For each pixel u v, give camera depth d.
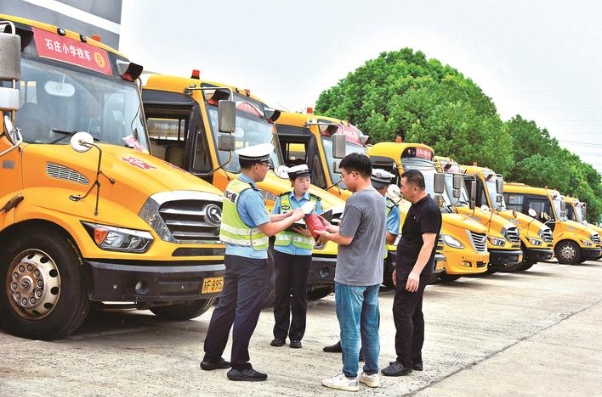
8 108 5.95
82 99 8.02
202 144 10.25
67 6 12.16
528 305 13.59
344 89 48.59
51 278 7.09
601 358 8.70
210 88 10.14
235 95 10.84
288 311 8.12
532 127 66.12
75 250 7.04
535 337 9.91
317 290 12.15
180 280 7.27
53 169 7.26
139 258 7.04
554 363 8.23
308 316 10.40
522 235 22.47
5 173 7.38
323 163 12.80
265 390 6.00
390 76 46.34
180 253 7.31
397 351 7.05
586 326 11.26
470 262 16.12
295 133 13.05
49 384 5.56
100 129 8.12
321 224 6.29
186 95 10.41
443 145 41.00
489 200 21.12
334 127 13.09
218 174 10.10
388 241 7.74
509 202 28.17
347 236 6.14
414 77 47.31
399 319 7.02
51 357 6.46
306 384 6.36
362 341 6.48
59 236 7.07
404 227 7.05
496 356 8.40
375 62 48.72
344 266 6.24
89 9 12.72
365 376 6.48
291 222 6.23
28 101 7.55
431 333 9.70
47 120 7.65
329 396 6.01
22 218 7.12
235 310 6.43
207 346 6.47
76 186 7.18
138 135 8.56
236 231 6.26
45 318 7.10
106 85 8.37
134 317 9.20
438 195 15.61
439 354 8.27
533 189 28.03
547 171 62.50
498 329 10.41
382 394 6.21
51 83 7.78
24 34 7.62
